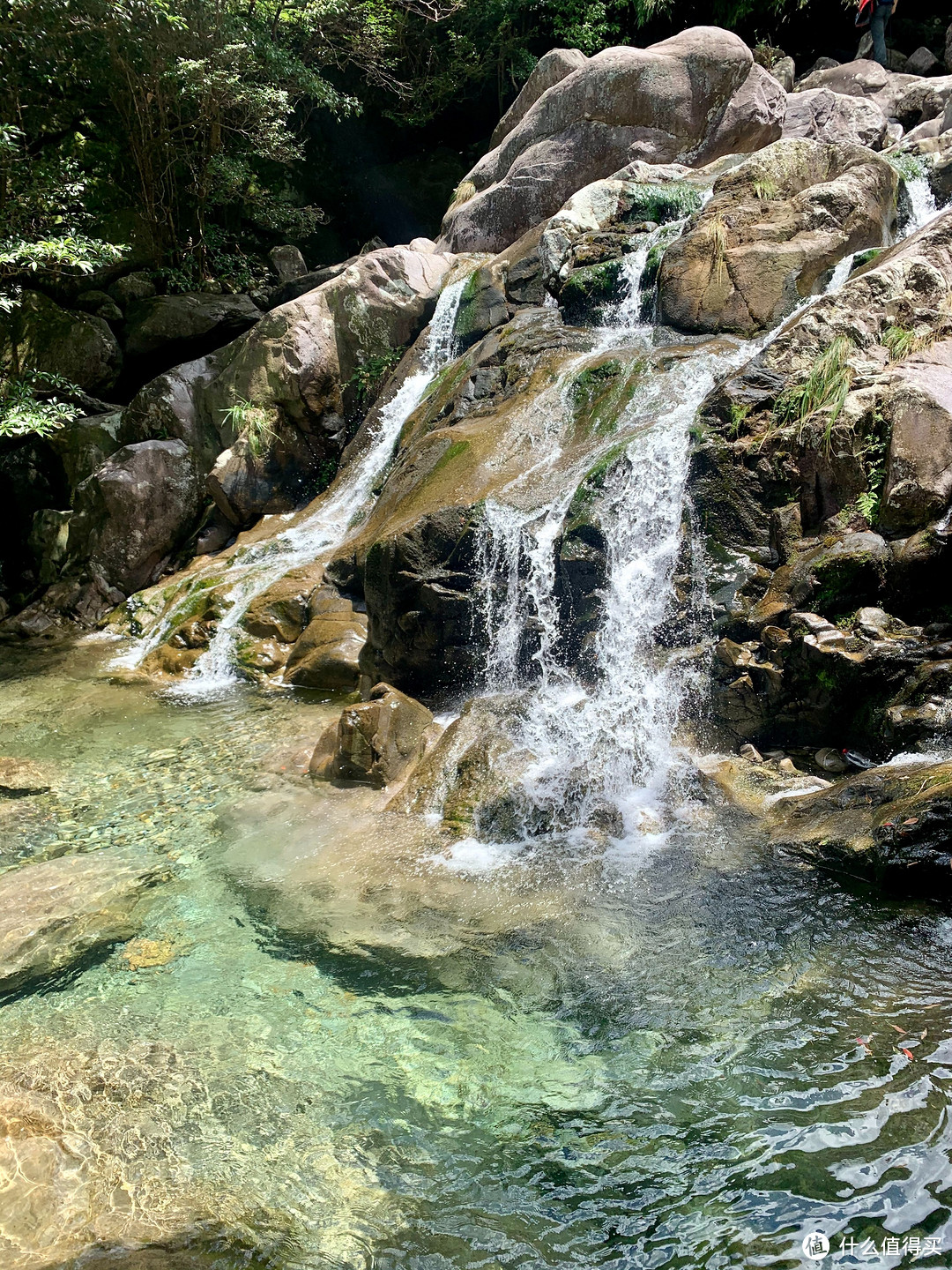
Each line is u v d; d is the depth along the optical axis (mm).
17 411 9930
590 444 7141
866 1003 3619
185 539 11102
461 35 16938
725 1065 3398
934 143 9805
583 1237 2787
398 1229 2850
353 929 4461
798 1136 3057
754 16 16750
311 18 14555
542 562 6391
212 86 13305
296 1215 2910
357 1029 3771
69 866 5191
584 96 11211
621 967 4000
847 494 5723
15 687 8555
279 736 6926
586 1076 3426
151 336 13172
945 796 4117
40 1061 3635
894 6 14570
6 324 12555
